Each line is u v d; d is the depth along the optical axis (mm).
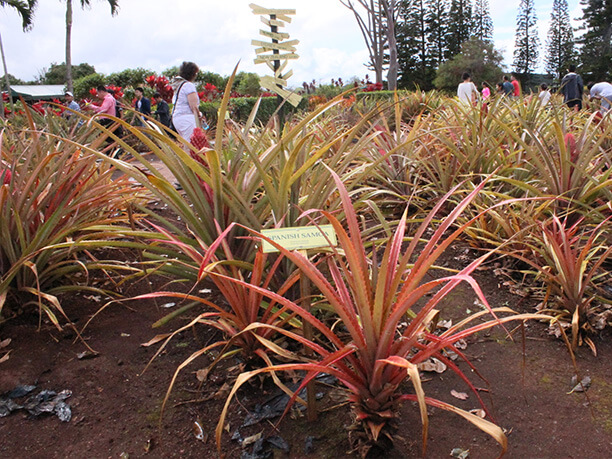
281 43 3844
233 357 2209
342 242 1362
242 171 2389
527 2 58875
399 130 4156
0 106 13094
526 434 1752
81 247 2602
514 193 3652
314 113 2113
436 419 1840
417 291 1388
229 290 1940
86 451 1724
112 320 2518
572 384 2012
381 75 25156
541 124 4195
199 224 2377
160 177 2340
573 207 3170
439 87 39438
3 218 2277
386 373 1566
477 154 3771
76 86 24906
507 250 2982
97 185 2902
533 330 2418
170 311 2607
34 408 1905
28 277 2465
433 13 51375
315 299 2346
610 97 6207
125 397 1987
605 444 1688
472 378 2076
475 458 1643
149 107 9297
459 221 3416
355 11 24406
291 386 2016
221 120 2156
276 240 1749
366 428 1642
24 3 17562
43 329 2400
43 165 2367
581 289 2318
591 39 45125
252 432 1796
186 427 1835
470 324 2475
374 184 4031
